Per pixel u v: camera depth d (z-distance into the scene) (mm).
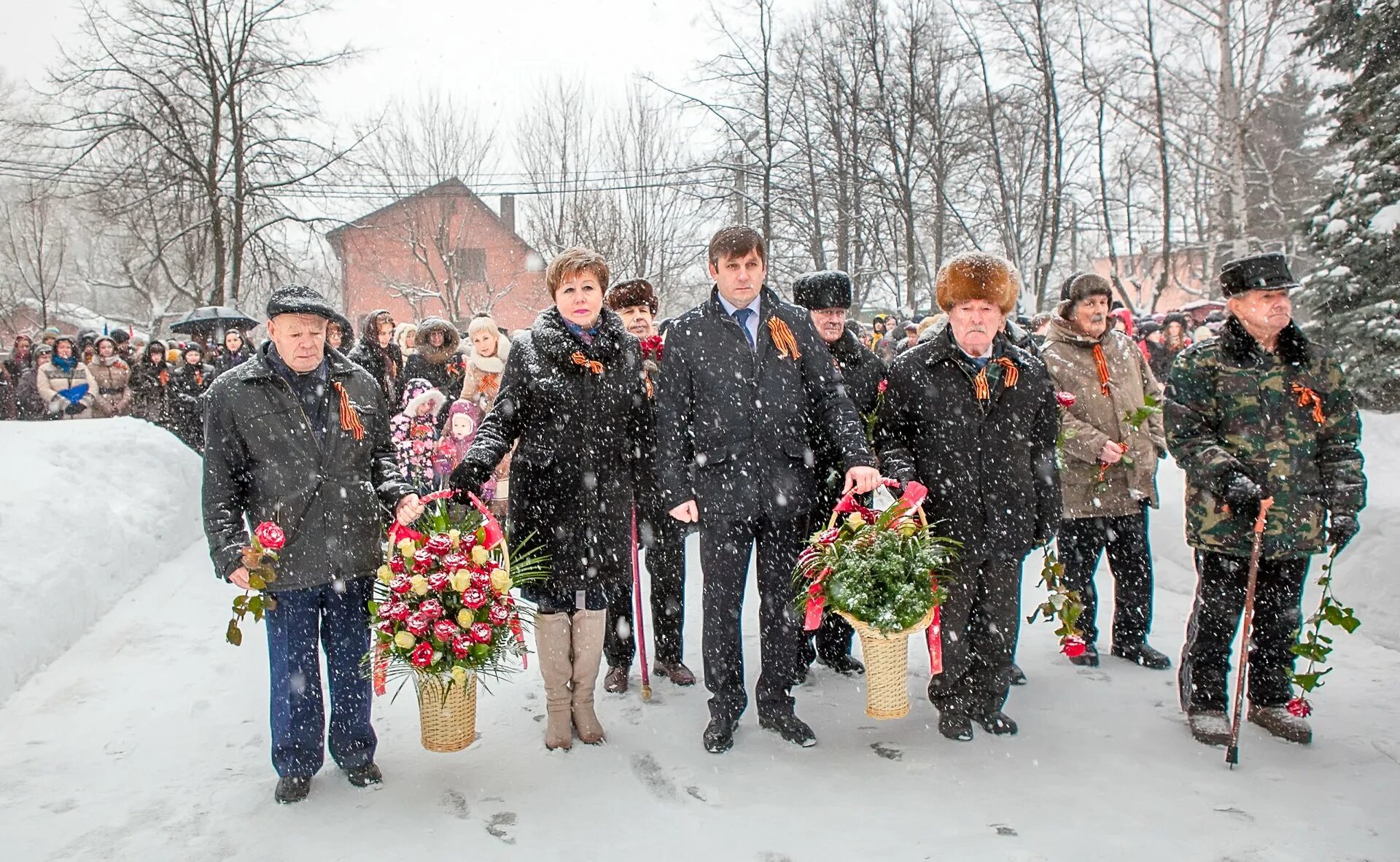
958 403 4152
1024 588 6848
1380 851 3131
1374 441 8828
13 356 14664
